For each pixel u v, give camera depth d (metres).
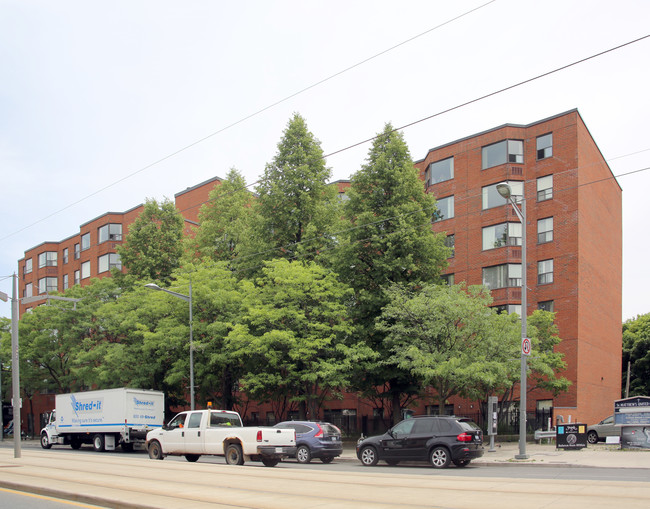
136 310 37.66
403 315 28.19
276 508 10.29
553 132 40.47
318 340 29.08
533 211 40.72
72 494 12.39
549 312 35.50
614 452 24.27
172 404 41.94
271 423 47.19
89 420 33.06
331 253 33.31
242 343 30.34
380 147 34.06
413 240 31.44
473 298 28.39
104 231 60.62
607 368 43.53
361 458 22.19
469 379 26.69
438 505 10.33
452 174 44.78
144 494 12.28
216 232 41.41
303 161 36.09
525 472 17.73
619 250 49.47
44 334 45.22
